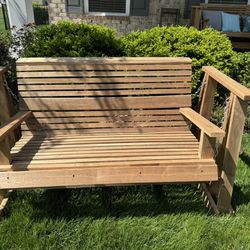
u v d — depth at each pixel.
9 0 5.49
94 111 2.64
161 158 2.18
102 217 2.29
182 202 2.49
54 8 7.21
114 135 2.60
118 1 7.31
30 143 2.40
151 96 2.69
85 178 2.05
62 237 2.12
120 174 2.07
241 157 3.17
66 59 2.62
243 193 2.62
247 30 7.18
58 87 2.59
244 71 4.12
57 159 2.14
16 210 2.31
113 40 3.45
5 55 4.07
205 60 3.74
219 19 6.95
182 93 2.72
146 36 3.74
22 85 2.56
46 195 2.49
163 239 2.12
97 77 2.63
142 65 2.68
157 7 7.47
